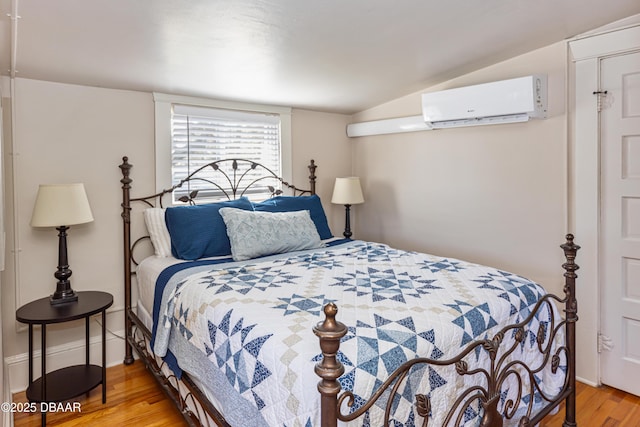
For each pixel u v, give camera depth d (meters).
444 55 2.48
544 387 1.81
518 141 2.65
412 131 3.31
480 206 2.89
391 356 1.22
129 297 2.65
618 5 1.98
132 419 2.07
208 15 1.74
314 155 3.66
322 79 2.77
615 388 2.33
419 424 1.26
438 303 1.58
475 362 1.45
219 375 1.51
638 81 2.15
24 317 1.99
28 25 1.71
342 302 1.61
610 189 2.28
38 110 2.35
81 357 2.55
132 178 2.69
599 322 2.36
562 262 2.48
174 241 2.54
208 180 3.03
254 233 2.54
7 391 2.16
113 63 2.20
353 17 1.89
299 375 1.16
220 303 1.66
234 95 2.97
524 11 1.98
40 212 2.10
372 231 3.76
